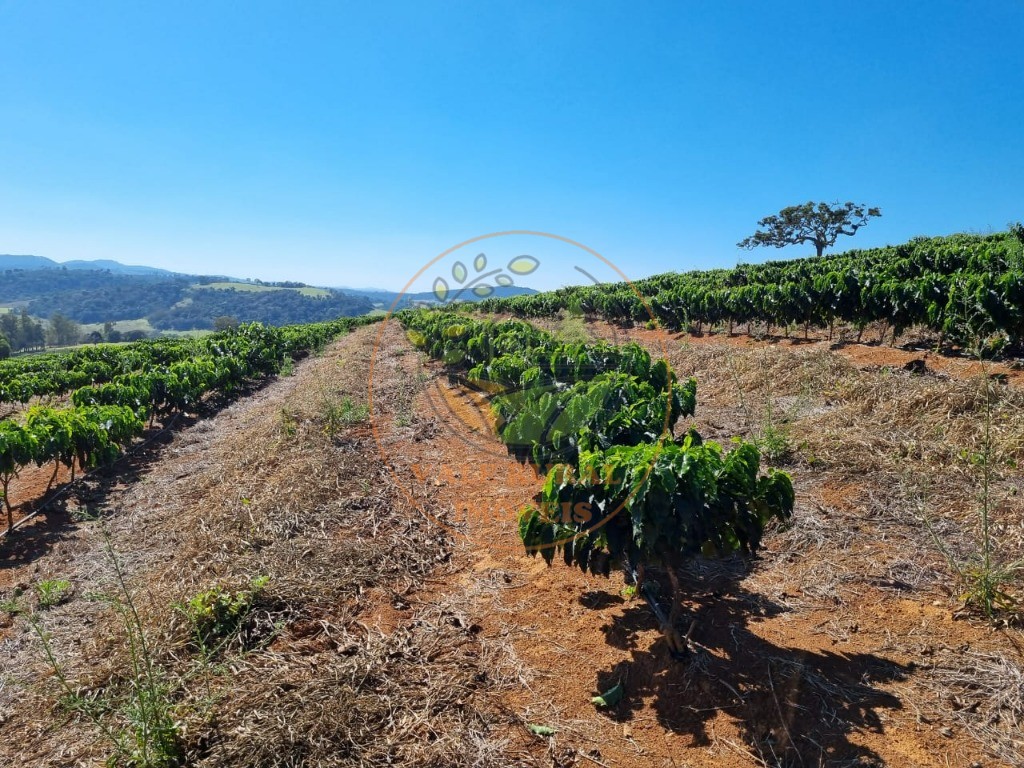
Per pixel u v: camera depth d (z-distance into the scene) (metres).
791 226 56.62
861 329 11.13
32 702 3.52
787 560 4.47
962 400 6.28
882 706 3.04
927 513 4.71
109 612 4.48
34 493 8.07
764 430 6.82
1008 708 2.94
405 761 2.90
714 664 3.44
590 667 3.55
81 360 19.75
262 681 3.40
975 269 11.63
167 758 2.88
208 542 5.37
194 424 12.45
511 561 4.93
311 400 11.72
